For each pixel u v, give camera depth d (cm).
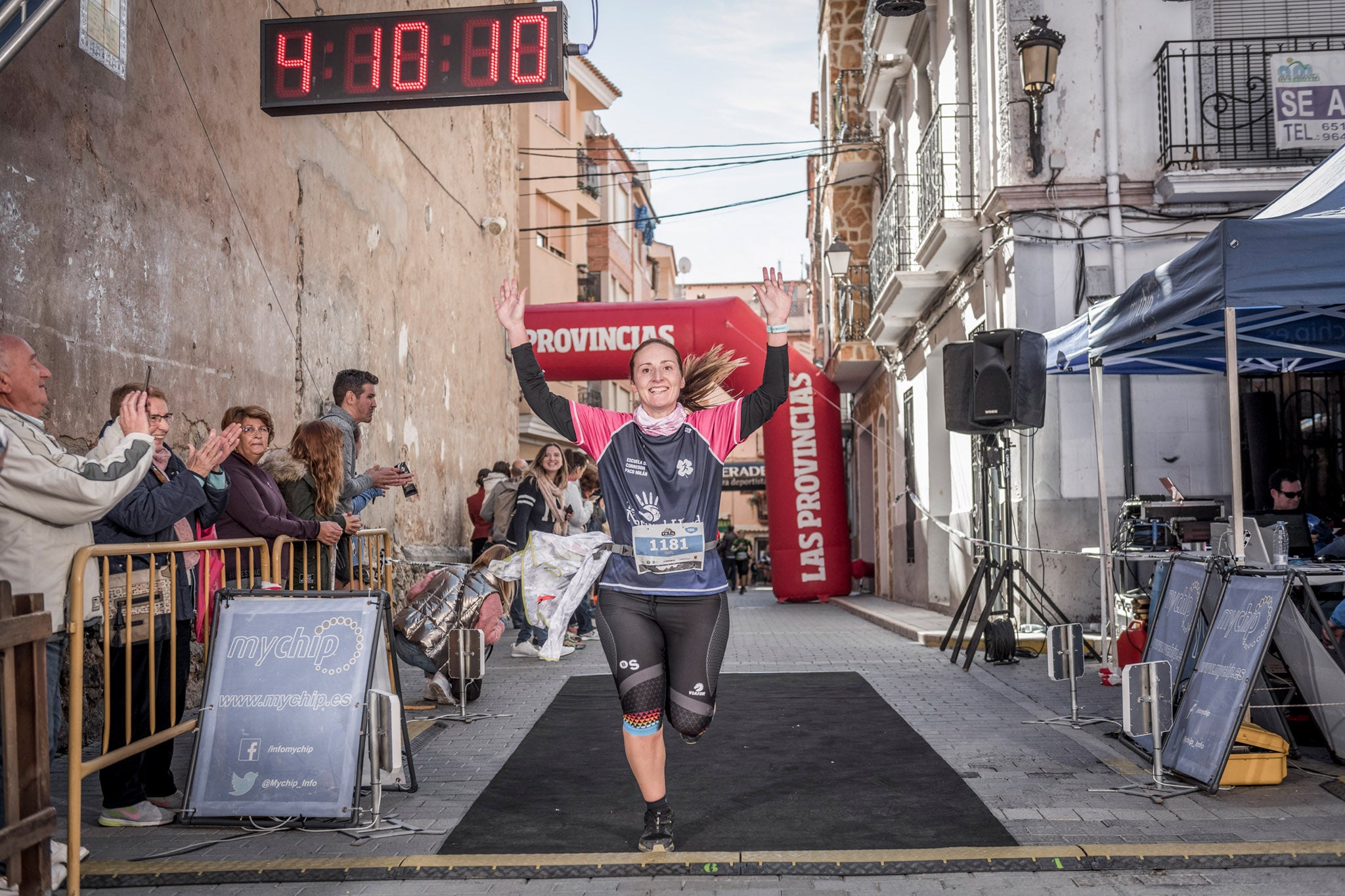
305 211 969
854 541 2538
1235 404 551
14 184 566
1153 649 587
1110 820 424
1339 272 518
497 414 1745
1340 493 1012
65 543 373
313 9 991
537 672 900
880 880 363
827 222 2369
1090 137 1049
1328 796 460
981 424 880
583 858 379
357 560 715
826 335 2498
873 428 2125
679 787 489
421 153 1342
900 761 535
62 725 585
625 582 382
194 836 419
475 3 1341
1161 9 1057
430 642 716
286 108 756
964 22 1220
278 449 648
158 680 448
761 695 754
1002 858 371
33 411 385
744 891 353
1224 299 528
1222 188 1007
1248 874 364
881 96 1747
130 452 372
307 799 424
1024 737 593
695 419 390
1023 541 1041
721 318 1444
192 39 766
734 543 2972
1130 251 1041
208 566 477
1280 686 557
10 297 559
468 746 591
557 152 3000
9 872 311
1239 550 548
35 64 587
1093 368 788
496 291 1742
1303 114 1012
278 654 444
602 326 1445
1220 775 455
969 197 1180
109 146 657
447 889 361
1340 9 1057
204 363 770
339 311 1046
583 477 1207
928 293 1405
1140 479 1027
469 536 1527
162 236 716
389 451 1196
